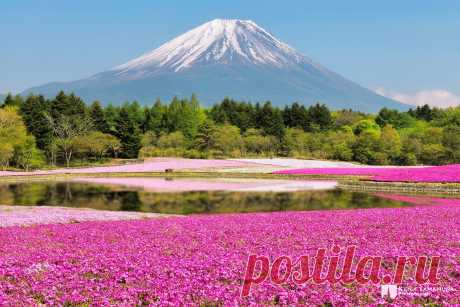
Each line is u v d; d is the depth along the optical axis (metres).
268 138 119.56
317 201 39.31
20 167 89.69
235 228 21.19
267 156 116.56
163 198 41.44
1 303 10.66
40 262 14.73
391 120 147.00
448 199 40.34
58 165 96.25
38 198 41.69
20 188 51.22
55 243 17.97
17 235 19.95
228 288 11.75
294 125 142.38
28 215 27.28
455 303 10.69
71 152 99.81
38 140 99.44
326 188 50.28
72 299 11.05
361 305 10.55
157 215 28.52
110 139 104.62
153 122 135.88
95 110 117.38
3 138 81.62
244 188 50.22
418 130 118.88
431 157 102.88
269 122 129.00
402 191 47.28
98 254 15.64
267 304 10.77
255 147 117.81
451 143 100.62
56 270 13.65
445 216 25.14
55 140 97.88
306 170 71.06
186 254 15.58
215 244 17.31
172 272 13.28
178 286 11.95
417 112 174.50
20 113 100.81
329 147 114.88
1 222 24.36
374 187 49.16
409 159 104.12
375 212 27.56
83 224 23.34
